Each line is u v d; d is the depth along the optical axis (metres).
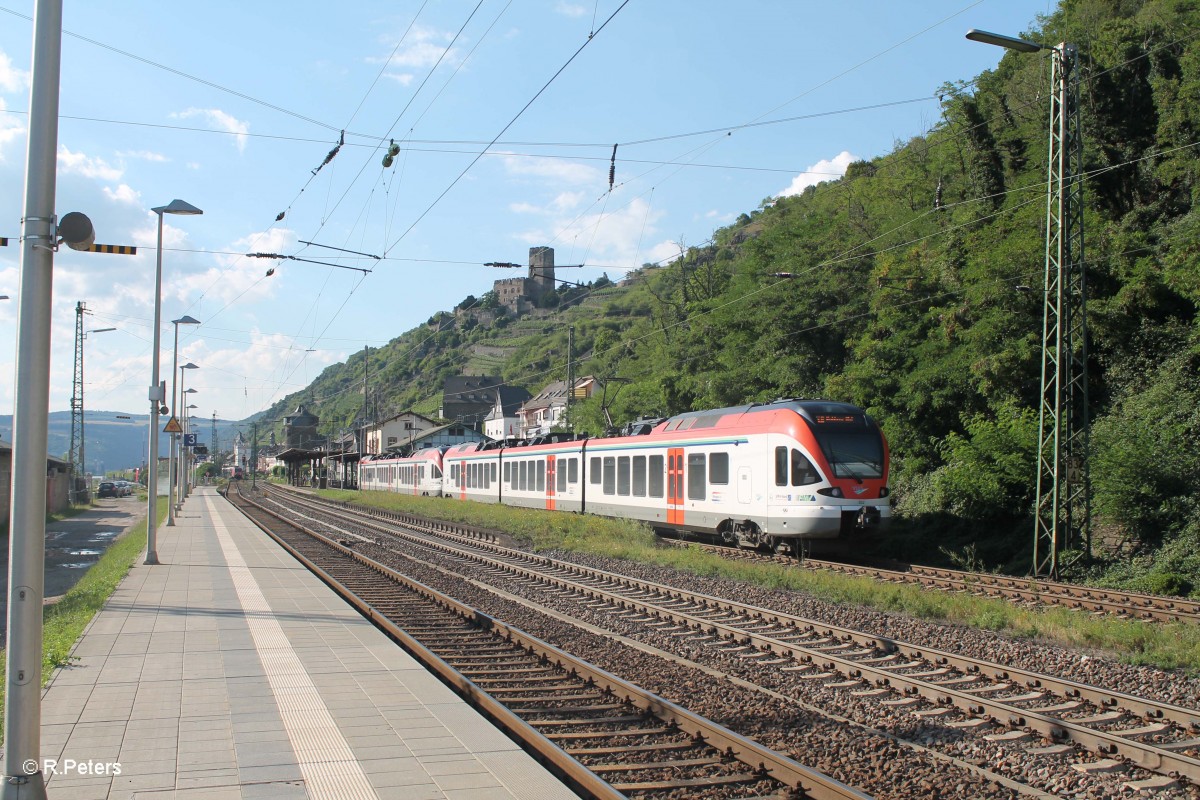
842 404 21.70
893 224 43.28
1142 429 21.14
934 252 34.12
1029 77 38.53
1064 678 10.30
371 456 77.69
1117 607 14.69
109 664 10.02
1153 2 35.72
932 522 26.36
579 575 19.52
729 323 41.47
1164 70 31.19
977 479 23.55
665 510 26.02
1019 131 35.75
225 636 11.81
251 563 21.66
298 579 18.36
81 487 60.25
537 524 29.31
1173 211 28.22
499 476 41.53
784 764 6.64
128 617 13.39
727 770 6.95
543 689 9.52
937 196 40.94
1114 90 31.23
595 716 8.55
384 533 33.84
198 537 30.14
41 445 5.48
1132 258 26.06
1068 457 20.08
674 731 7.93
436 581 18.97
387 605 15.54
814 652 10.96
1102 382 26.16
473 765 6.51
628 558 21.86
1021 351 25.98
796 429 21.03
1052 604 15.47
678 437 25.56
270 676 9.43
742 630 12.46
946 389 28.28
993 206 33.91
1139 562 19.19
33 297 5.52
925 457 29.17
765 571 17.88
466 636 12.76
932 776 6.90
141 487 98.31
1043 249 26.19
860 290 36.97
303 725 7.57
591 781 6.45
